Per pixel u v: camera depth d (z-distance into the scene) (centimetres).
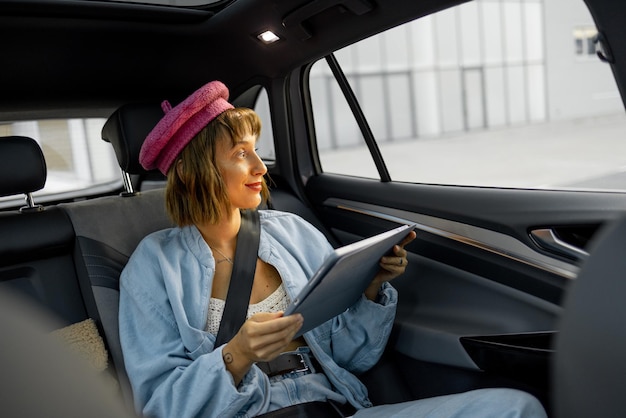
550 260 143
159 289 133
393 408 122
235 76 202
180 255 138
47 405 27
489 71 866
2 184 148
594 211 137
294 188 212
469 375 146
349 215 198
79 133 199
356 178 203
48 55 167
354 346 143
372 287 144
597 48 121
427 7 146
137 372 123
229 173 135
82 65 175
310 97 212
